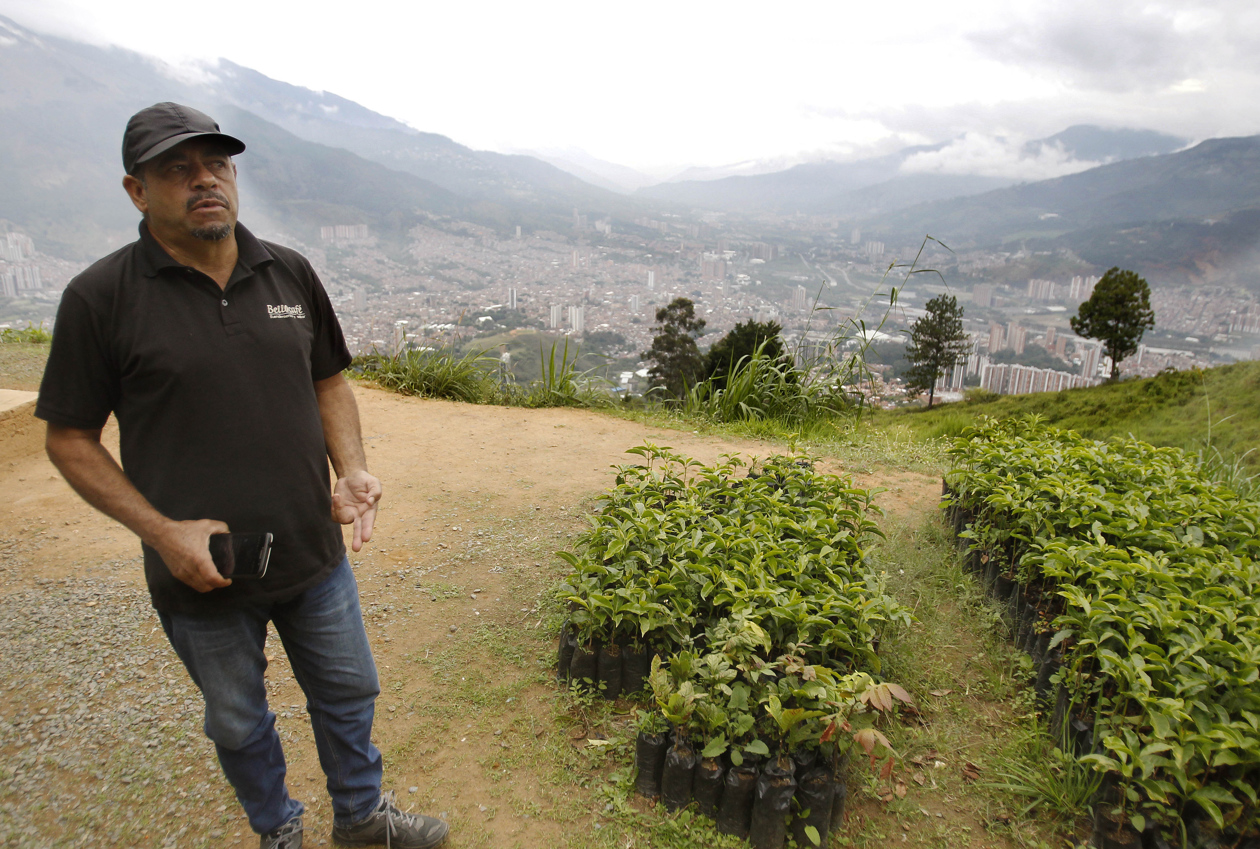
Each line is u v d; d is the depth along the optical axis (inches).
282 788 79.5
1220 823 76.7
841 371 311.6
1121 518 133.6
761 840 85.1
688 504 147.9
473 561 158.6
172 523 61.9
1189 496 152.3
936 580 152.0
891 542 165.3
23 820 87.6
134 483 65.4
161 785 94.0
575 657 112.3
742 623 97.6
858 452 251.8
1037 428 208.1
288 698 113.1
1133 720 89.2
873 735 79.9
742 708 91.3
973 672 123.6
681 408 326.0
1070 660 108.4
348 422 83.8
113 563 155.6
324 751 79.0
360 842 83.4
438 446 242.8
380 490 81.4
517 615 136.4
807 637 103.0
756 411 307.6
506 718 107.9
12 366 302.4
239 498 66.8
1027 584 134.2
